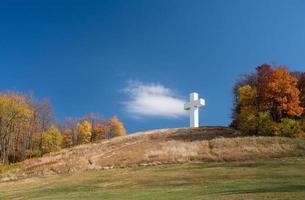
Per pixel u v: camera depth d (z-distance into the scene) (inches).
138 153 2151.8
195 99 2893.7
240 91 2711.6
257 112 2635.3
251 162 1694.1
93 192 1299.2
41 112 3565.5
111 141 2797.7
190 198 937.5
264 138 2196.1
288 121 2519.7
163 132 2898.6
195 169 1635.1
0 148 3134.8
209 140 2346.2
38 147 3489.2
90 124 4229.8
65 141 4013.3
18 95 3223.4
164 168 1750.7
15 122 3137.3
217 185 1190.9
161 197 1029.2
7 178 1971.0
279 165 1553.9
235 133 2640.3
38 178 1851.6
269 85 2608.3
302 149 1935.3
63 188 1469.0
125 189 1301.7
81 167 2014.0
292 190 922.7
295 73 2878.9
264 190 972.6
